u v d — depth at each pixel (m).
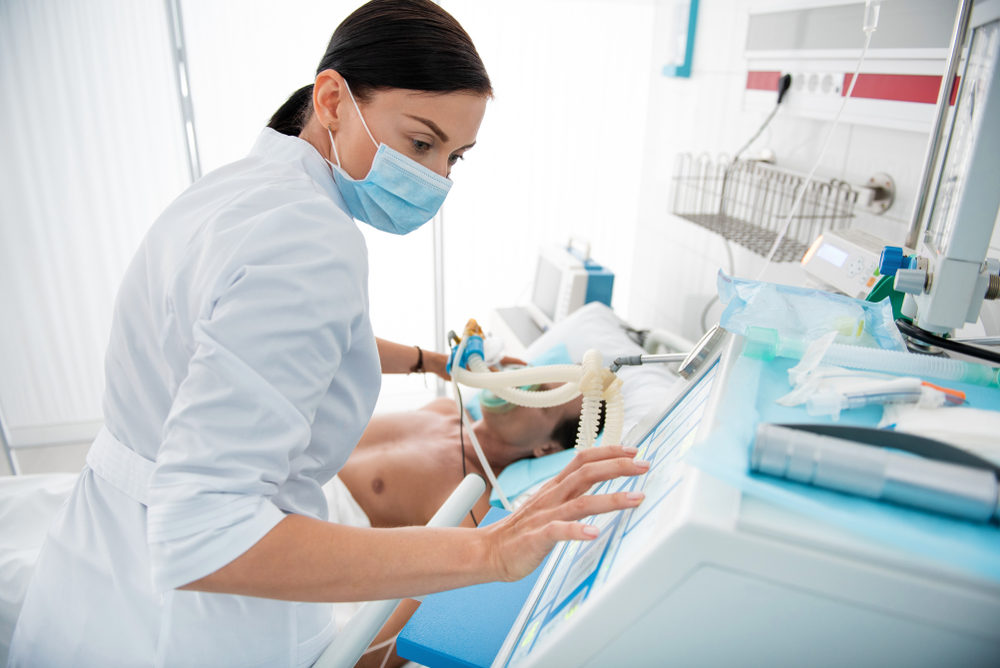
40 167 2.41
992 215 0.60
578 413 1.74
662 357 0.96
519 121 2.74
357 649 0.76
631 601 0.41
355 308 0.66
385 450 1.85
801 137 1.74
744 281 0.77
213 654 0.74
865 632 0.38
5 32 2.26
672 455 0.57
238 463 0.55
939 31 1.23
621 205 2.91
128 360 0.76
